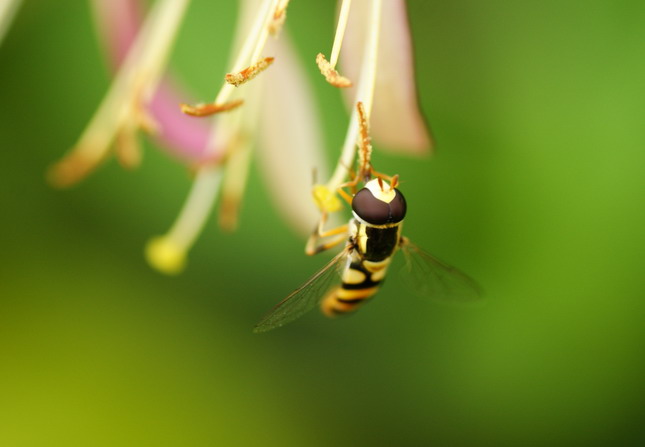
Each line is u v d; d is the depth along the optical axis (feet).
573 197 0.50
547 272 0.51
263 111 0.46
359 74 0.42
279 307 0.41
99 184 0.52
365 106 0.41
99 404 0.52
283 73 0.46
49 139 0.52
